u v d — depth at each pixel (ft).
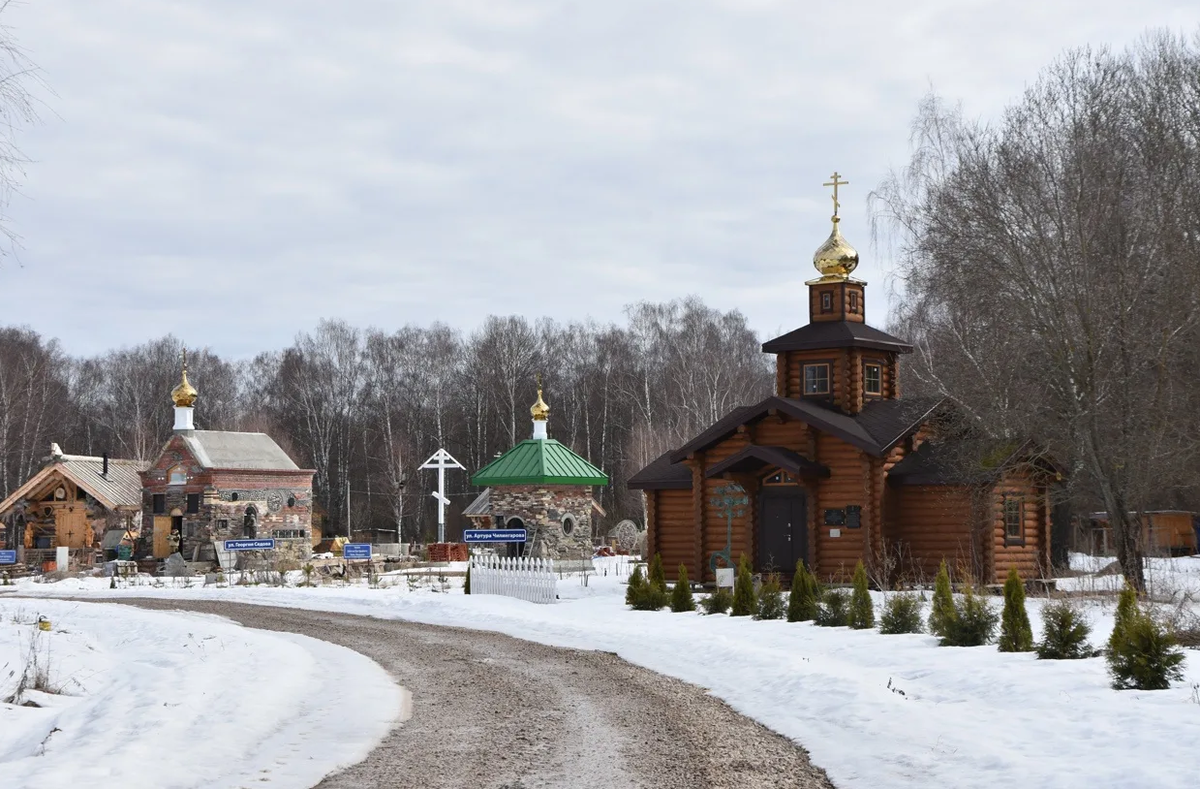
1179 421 119.34
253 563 194.70
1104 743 43.62
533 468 159.43
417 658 78.38
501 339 317.22
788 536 128.57
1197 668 58.18
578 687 64.03
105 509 209.46
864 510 121.90
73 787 41.14
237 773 43.24
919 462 124.57
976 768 41.86
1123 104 122.72
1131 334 110.22
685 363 282.36
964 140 135.44
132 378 360.07
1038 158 116.98
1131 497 115.03
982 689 56.65
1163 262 114.93
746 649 73.61
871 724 50.21
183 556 199.11
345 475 319.47
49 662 72.74
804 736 49.55
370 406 334.65
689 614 102.17
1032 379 120.88
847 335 133.18
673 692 62.13
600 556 218.38
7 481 281.54
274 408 364.58
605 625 95.30
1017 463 121.90
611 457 313.73
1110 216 114.21
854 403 133.59
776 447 126.82
